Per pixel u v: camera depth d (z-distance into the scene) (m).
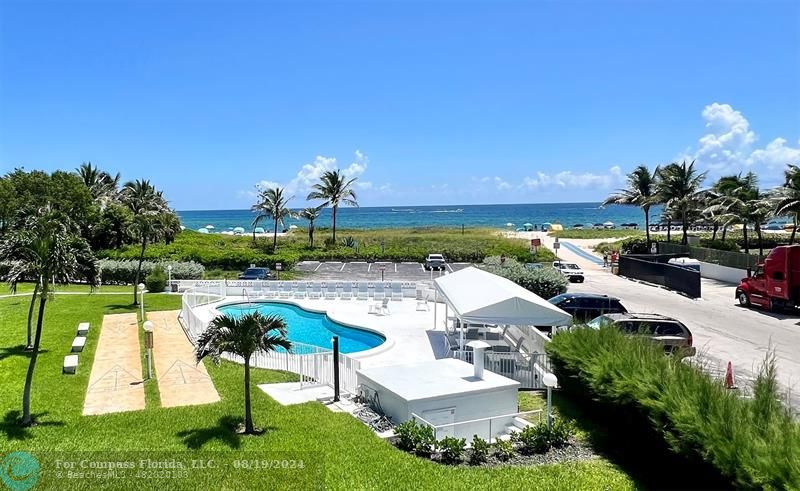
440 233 86.25
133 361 17.67
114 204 57.84
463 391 12.52
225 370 16.89
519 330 20.67
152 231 30.78
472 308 17.05
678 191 54.91
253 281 34.19
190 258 49.00
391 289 33.28
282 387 15.38
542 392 15.32
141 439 10.89
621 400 11.06
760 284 30.03
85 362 17.41
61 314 25.61
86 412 12.77
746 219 46.34
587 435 11.98
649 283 41.28
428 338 22.16
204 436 11.08
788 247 28.36
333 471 9.55
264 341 11.27
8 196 45.97
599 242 70.81
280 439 11.01
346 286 33.53
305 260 56.97
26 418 11.71
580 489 9.20
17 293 32.12
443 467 10.00
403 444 11.03
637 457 10.80
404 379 13.52
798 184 38.75
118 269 38.44
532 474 9.82
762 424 8.40
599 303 25.16
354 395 14.60
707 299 33.78
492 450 11.03
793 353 20.34
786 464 7.17
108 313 26.23
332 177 66.19
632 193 60.00
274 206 62.59
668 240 60.47
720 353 20.31
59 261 12.27
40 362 17.14
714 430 8.38
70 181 54.03
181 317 25.36
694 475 9.02
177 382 15.45
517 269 32.56
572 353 13.94
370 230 96.69
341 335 24.95
